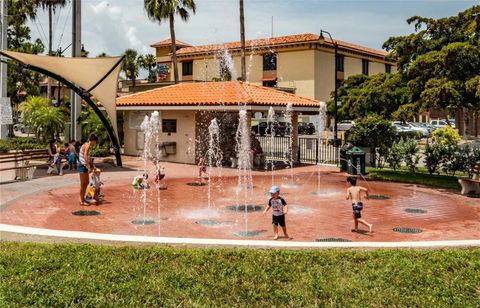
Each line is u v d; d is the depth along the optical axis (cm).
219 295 595
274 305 570
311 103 2572
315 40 4753
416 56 1869
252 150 2342
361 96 2288
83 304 561
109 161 2403
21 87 4816
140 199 1432
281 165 2414
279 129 4206
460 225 1118
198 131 2464
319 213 1238
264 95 2442
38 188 1582
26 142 2936
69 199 1402
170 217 1173
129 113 2744
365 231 1048
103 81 2106
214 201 1410
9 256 715
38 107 2947
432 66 1656
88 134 2723
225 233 1013
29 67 1984
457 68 1564
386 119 2238
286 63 5041
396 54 1928
